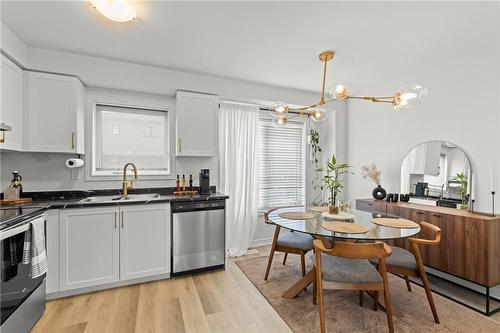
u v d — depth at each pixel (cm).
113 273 238
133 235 246
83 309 208
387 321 191
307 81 333
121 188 295
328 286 177
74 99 252
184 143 299
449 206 268
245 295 233
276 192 412
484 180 242
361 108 385
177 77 296
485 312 207
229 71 299
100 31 211
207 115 312
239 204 359
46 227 214
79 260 226
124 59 265
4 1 171
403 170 319
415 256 196
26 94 232
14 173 237
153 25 203
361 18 193
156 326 188
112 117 303
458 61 262
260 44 234
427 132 294
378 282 174
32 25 201
